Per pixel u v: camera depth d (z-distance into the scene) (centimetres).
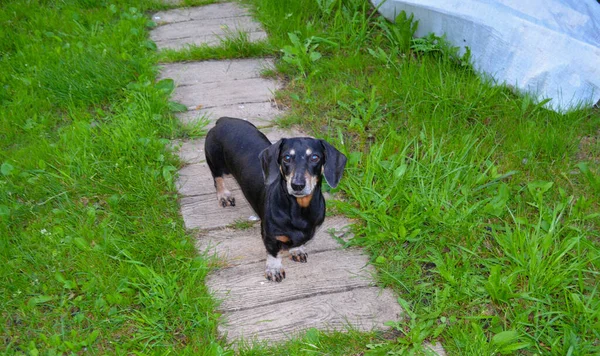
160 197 158
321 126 186
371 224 148
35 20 242
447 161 163
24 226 151
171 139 182
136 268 137
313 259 144
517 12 191
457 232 144
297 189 117
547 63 186
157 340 124
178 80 210
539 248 139
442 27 208
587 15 195
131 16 245
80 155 168
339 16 226
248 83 209
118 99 196
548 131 173
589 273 138
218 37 229
